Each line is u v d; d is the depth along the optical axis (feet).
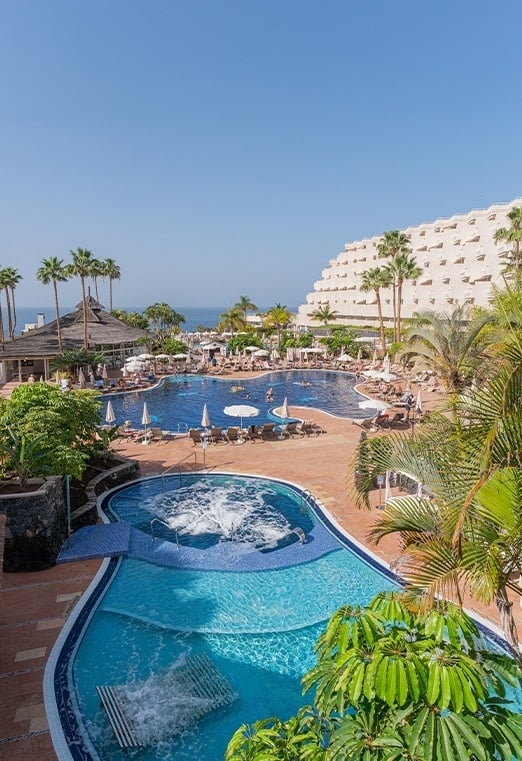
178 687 26.30
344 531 44.27
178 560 39.55
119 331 171.73
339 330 210.38
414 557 18.49
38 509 37.17
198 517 48.32
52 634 29.89
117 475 55.83
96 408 53.16
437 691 12.81
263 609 33.71
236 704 25.45
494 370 15.51
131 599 34.58
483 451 14.40
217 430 75.31
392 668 13.07
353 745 13.57
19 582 35.83
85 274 146.30
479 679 13.61
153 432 76.38
